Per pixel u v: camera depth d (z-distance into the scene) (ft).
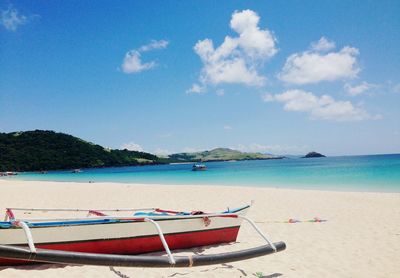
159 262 15.85
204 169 231.71
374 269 21.31
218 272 19.95
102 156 449.89
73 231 19.99
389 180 103.30
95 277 18.61
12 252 13.85
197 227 24.47
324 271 20.71
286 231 31.32
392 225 34.14
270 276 19.58
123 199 55.47
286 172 168.96
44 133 437.99
